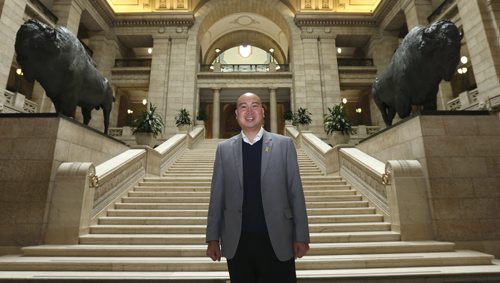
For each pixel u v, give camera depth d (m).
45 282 3.63
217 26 25.97
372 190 6.64
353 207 6.68
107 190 6.45
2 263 4.13
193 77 20.88
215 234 2.08
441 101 15.91
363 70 21.50
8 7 12.20
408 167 5.71
